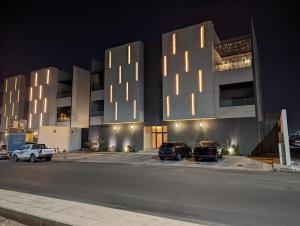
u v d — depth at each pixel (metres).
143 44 31.19
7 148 26.59
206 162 18.61
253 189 8.74
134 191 8.56
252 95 26.00
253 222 5.28
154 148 29.77
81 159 23.52
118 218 5.21
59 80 39.22
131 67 30.41
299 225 5.08
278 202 6.90
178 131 26.83
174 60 27.17
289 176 11.93
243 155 23.23
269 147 26.44
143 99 30.11
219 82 25.28
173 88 26.84
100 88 35.38
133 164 18.53
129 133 30.56
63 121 37.06
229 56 28.62
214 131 25.06
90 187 9.39
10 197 7.25
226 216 5.70
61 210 5.82
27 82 42.91
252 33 24.53
